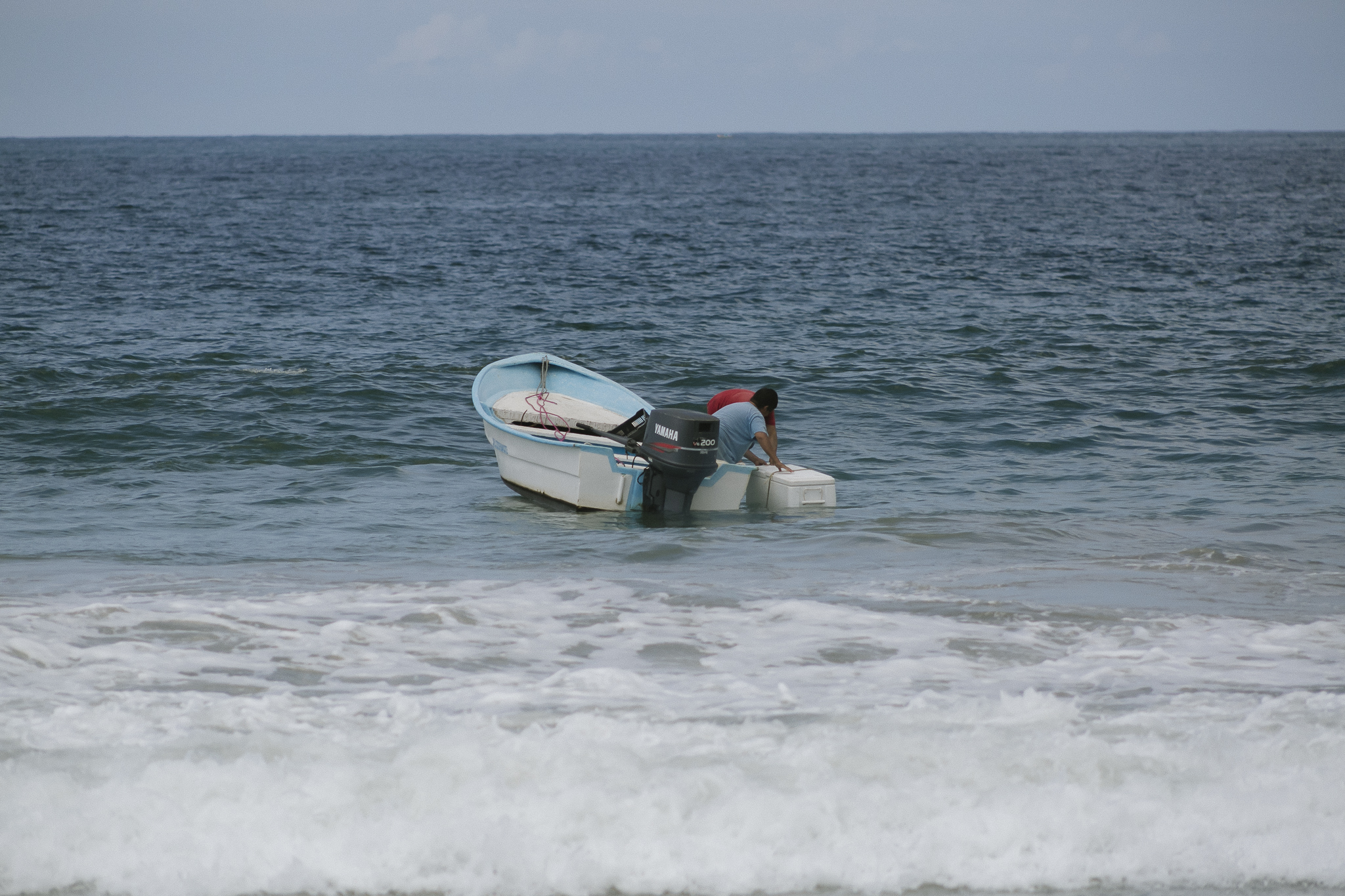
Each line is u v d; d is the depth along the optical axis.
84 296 23.77
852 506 9.94
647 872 3.32
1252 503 10.03
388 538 8.62
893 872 3.35
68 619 5.60
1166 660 5.39
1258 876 3.39
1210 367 17.02
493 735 4.02
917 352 18.22
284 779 3.62
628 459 9.55
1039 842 3.48
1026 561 7.92
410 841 3.37
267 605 6.09
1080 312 22.69
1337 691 4.91
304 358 16.97
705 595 6.52
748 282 27.52
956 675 5.12
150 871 3.23
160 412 13.38
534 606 6.23
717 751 3.96
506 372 11.43
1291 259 32.34
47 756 3.78
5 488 10.14
